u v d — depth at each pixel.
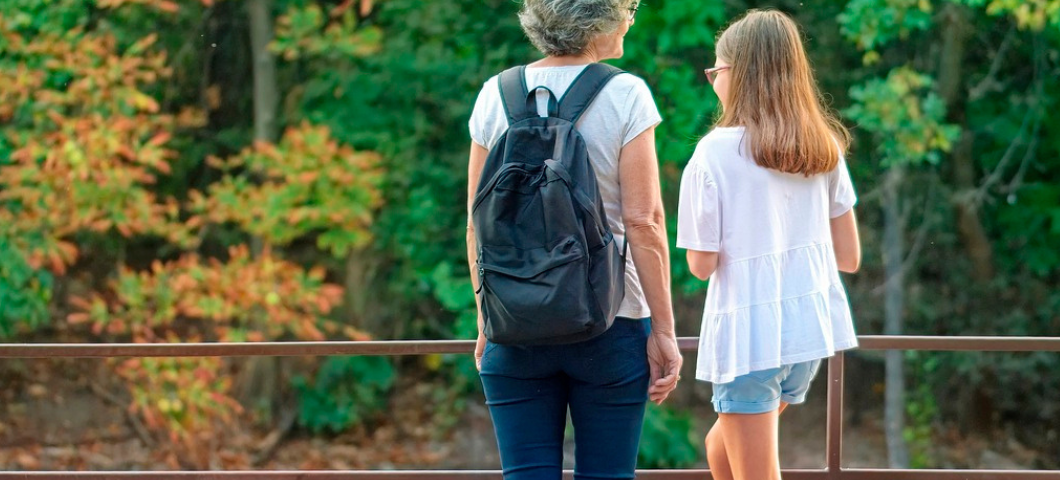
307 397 19.20
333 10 16.20
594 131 4.62
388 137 16.17
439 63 16.17
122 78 15.60
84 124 15.05
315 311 17.16
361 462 18.89
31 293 16.36
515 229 4.51
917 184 19.16
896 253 18.84
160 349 6.82
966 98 18.95
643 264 4.64
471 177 4.97
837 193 5.36
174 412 16.84
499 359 4.85
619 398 4.76
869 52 15.86
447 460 19.16
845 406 21.20
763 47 5.08
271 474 7.05
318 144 15.52
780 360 5.09
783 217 5.12
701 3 14.81
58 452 18.78
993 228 20.17
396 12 16.39
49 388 20.16
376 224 17.05
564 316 4.37
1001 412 20.59
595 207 4.46
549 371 4.78
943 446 20.08
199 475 7.05
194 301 16.06
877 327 20.22
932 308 20.12
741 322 5.06
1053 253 19.91
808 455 20.08
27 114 15.49
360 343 6.79
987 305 20.22
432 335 20.05
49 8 15.03
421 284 17.47
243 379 19.36
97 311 16.31
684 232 5.23
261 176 17.72
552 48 4.79
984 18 18.33
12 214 15.64
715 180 5.09
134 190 15.92
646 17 14.93
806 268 5.16
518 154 4.55
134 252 20.56
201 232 17.19
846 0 17.27
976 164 19.75
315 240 19.34
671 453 18.03
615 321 4.75
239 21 19.06
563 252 4.39
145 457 18.77
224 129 19.45
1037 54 18.12
